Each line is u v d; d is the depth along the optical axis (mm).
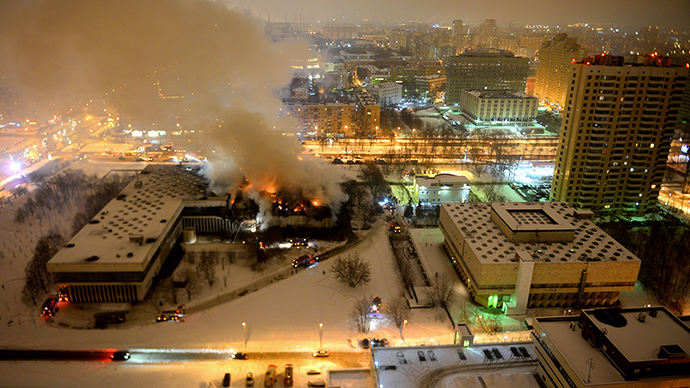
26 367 132750
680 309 160625
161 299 166625
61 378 128875
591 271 156875
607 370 97625
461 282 177500
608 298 165250
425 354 124312
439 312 160750
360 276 175750
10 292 169750
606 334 102000
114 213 199875
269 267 189625
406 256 198625
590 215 187500
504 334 147750
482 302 163500
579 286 159000
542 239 170000
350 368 130875
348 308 163750
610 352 99812
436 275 181750
